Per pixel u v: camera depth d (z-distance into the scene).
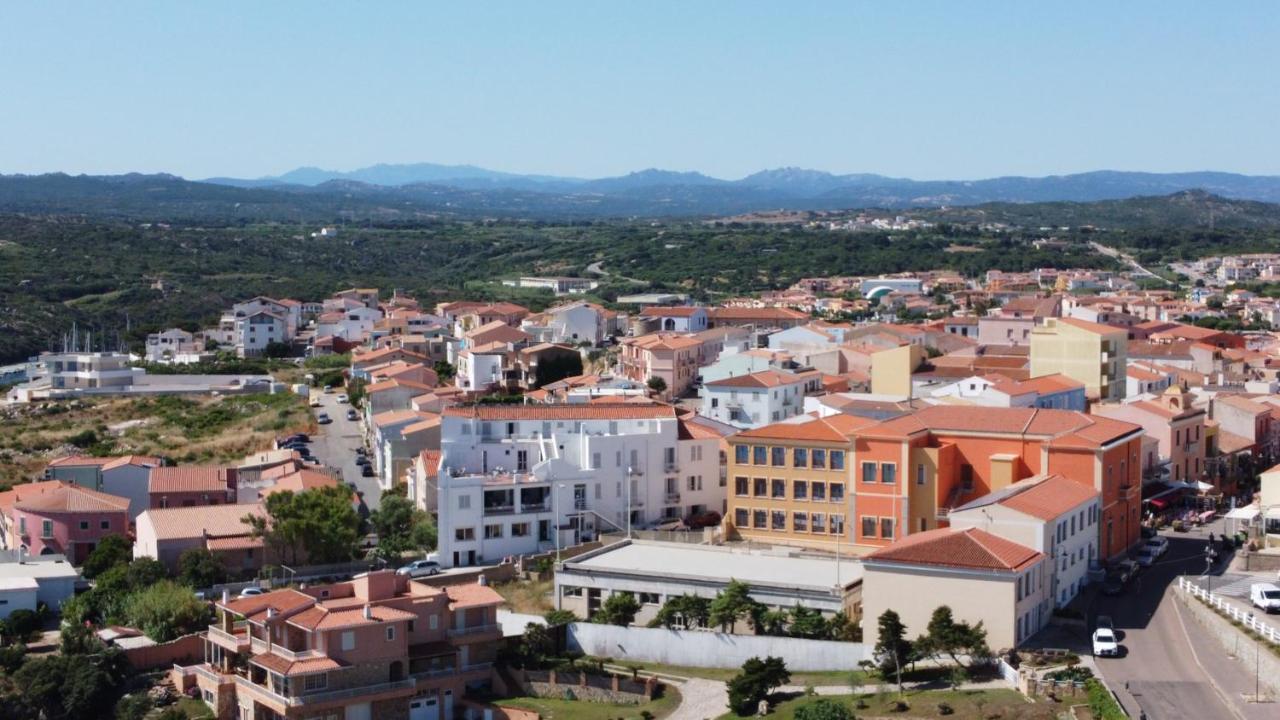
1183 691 114.06
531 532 179.88
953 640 122.00
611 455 185.12
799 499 169.12
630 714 129.25
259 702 132.38
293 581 172.62
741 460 172.75
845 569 150.50
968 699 115.88
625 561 157.00
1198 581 143.50
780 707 123.25
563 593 155.00
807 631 136.38
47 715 139.75
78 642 147.38
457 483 176.12
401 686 133.88
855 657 131.38
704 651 140.12
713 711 127.88
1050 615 134.62
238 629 143.38
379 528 189.38
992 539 131.38
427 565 173.88
